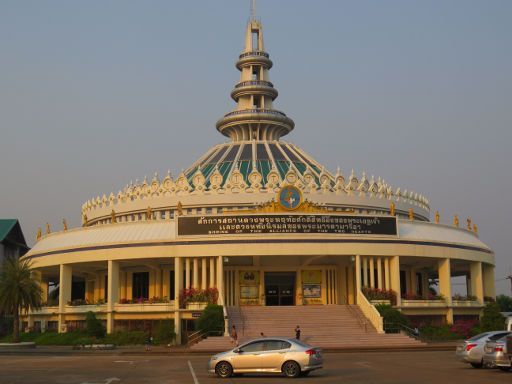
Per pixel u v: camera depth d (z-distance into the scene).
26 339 63.97
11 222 99.31
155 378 28.61
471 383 25.33
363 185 75.69
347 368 32.81
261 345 29.31
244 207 71.44
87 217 83.19
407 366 33.75
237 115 91.19
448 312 63.50
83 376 29.70
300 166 82.12
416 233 63.72
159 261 63.59
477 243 69.38
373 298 59.03
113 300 61.06
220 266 58.50
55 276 81.25
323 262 66.06
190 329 58.81
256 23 96.75
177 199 73.38
